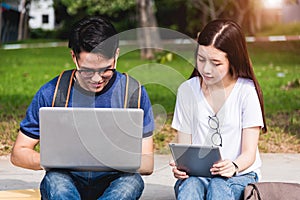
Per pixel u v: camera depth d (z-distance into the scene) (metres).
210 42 4.07
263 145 7.62
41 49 23.94
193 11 28.98
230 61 4.15
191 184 3.95
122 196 3.88
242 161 4.08
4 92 12.26
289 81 13.23
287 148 7.59
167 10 32.06
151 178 5.74
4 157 6.97
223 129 4.23
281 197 3.99
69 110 3.84
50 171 3.98
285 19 29.75
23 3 33.00
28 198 4.19
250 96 4.21
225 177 4.02
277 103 10.41
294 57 18.73
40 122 3.86
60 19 34.84
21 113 9.44
